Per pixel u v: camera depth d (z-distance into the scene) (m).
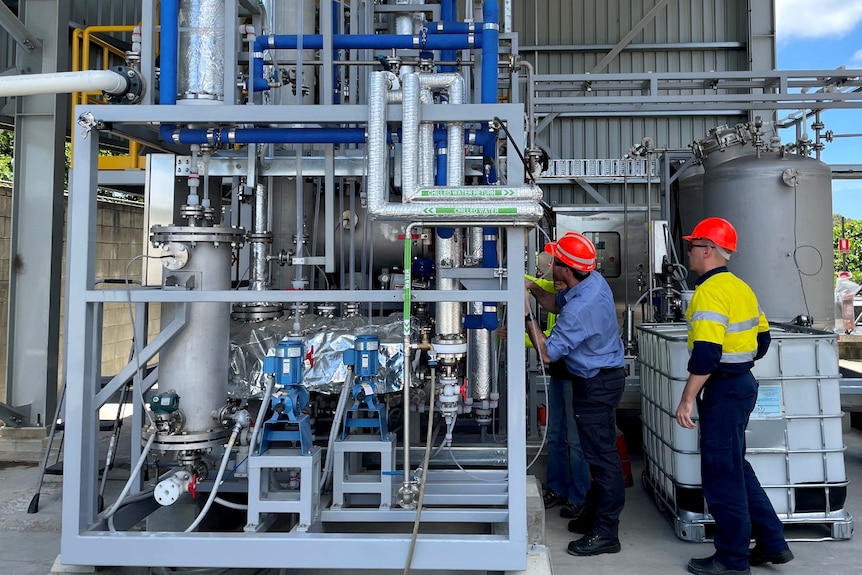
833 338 3.19
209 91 2.62
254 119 2.48
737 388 2.68
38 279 5.00
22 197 5.04
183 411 2.57
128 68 2.58
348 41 2.95
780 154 4.91
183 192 3.35
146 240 3.05
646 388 3.85
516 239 2.41
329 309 3.37
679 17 7.99
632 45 7.92
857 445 5.00
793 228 4.77
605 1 8.02
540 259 4.31
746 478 2.85
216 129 2.65
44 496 3.88
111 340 7.32
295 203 3.47
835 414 3.18
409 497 2.53
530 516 2.74
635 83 7.14
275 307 3.29
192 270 2.60
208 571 2.56
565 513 3.54
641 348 3.96
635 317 6.50
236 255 3.70
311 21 3.57
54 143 5.01
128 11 6.13
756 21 7.73
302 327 3.01
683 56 8.00
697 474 3.18
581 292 3.05
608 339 3.03
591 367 2.99
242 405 2.83
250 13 3.37
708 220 2.84
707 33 7.96
